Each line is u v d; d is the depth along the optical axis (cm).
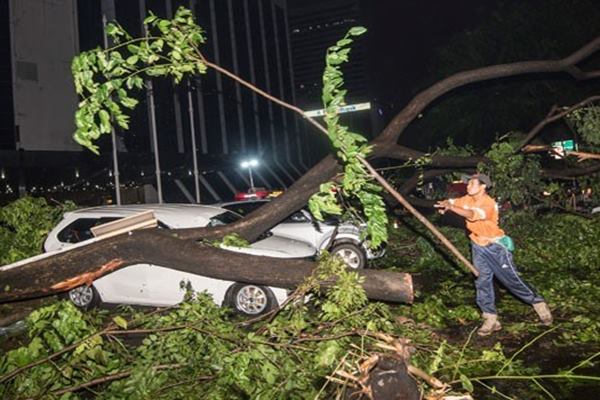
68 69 4294
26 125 4019
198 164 5312
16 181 3872
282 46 8175
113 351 523
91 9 4509
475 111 2456
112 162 4256
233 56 6612
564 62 830
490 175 944
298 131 8219
